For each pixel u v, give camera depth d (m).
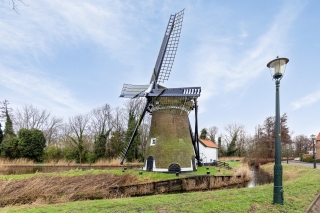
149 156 19.66
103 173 17.09
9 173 20.97
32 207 7.22
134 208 6.20
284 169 23.09
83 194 11.67
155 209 5.98
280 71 6.50
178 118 20.30
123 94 22.02
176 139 19.55
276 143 6.45
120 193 12.63
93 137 43.56
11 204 9.90
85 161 34.97
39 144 33.84
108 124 44.84
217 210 5.67
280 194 6.23
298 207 6.08
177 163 18.73
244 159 42.69
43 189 11.73
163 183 14.60
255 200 6.62
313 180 11.85
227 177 18.16
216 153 42.72
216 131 67.75
